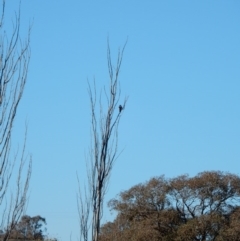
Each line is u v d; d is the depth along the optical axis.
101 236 43.91
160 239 46.97
